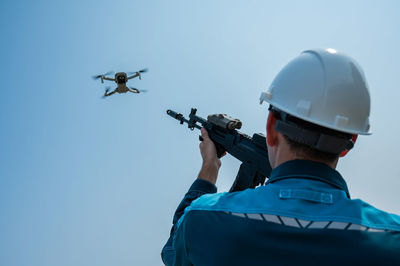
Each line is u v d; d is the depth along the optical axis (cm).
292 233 171
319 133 191
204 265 185
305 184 186
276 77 227
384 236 167
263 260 171
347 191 195
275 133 214
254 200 189
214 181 312
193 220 195
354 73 212
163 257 251
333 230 169
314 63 214
